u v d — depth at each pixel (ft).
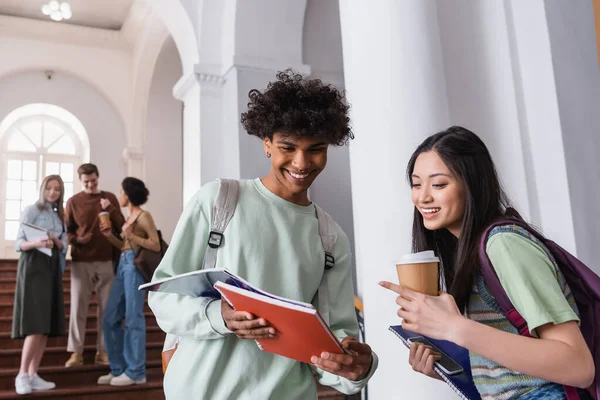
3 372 16.17
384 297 9.27
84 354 18.75
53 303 15.49
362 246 9.86
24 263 14.97
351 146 13.29
